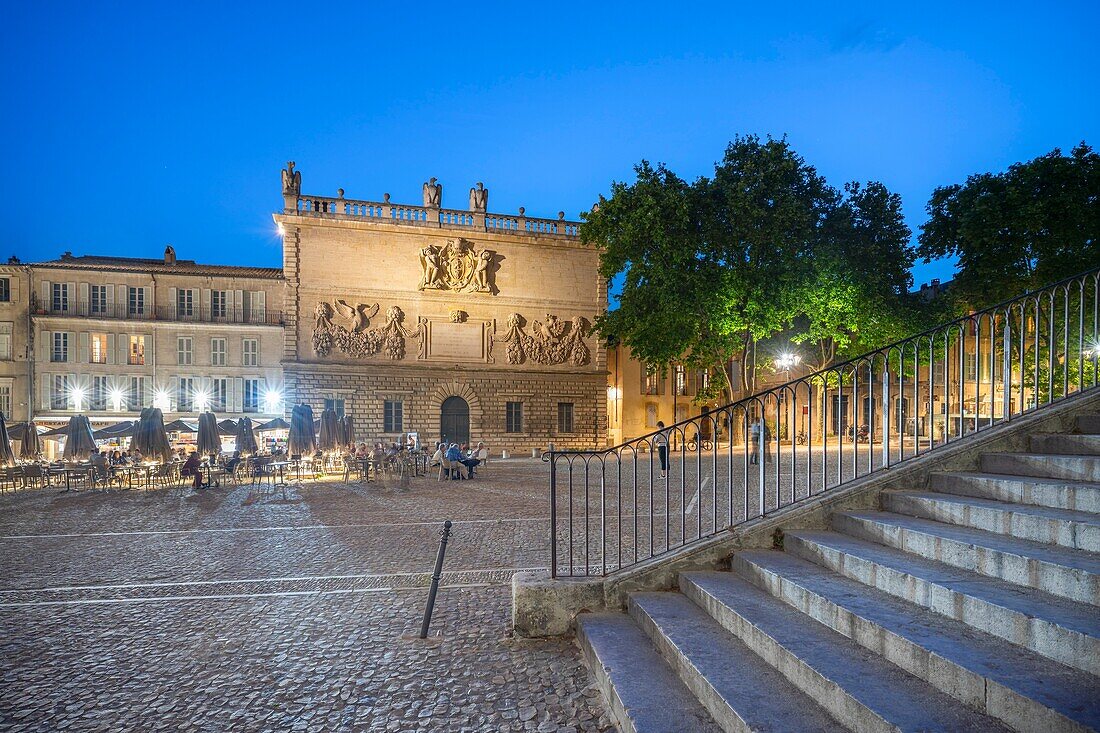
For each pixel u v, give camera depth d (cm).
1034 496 536
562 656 614
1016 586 425
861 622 430
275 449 3159
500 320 4294
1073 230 2484
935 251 3106
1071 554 429
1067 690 307
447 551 1117
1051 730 288
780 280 2973
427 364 4112
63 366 4181
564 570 766
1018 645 368
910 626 406
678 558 665
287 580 930
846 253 3139
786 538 646
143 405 4288
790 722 370
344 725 493
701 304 2986
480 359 4234
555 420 4362
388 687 558
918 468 665
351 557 1086
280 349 4491
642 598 635
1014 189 2584
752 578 604
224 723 499
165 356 4328
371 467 2958
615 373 4816
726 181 3114
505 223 4359
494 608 778
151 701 538
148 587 898
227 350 4422
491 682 562
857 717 349
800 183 3194
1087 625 340
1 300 4188
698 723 417
